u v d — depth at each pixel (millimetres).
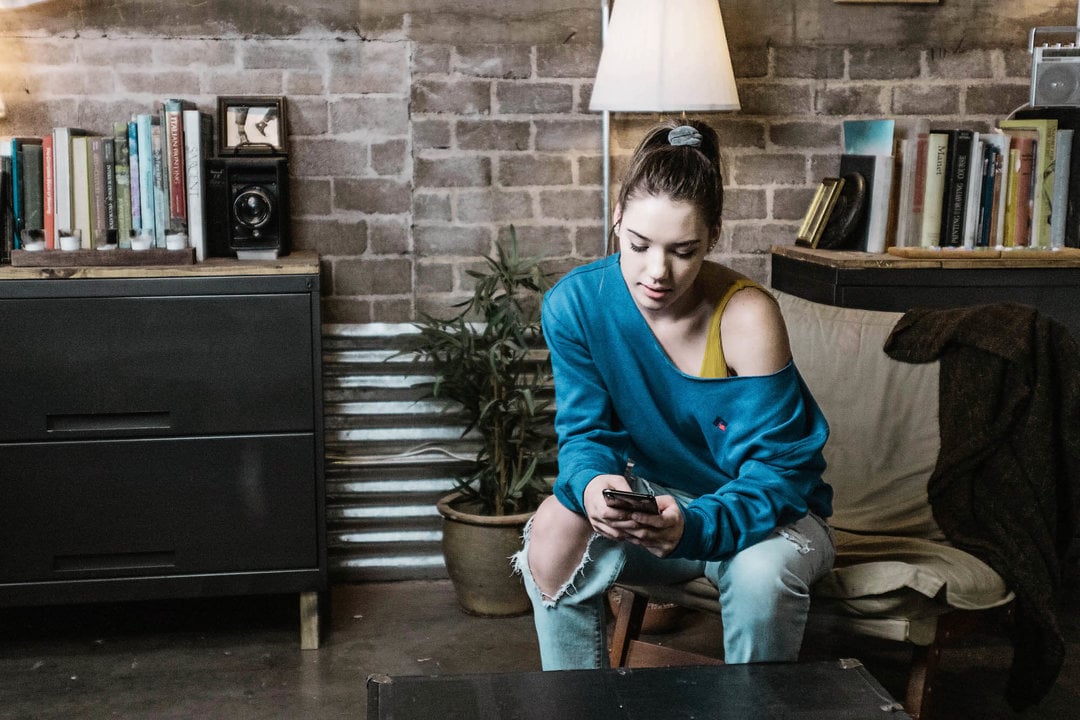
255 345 2477
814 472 1786
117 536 2496
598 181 3018
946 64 3059
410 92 2924
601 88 2732
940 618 1904
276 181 2656
